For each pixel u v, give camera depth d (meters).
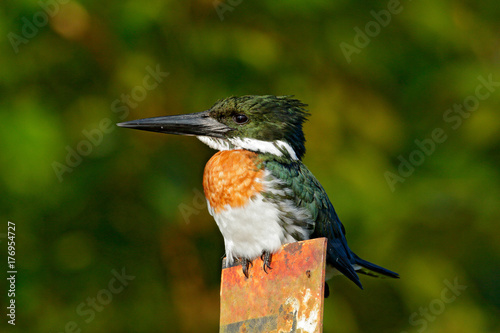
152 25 10.84
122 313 10.88
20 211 10.49
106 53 10.97
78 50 10.87
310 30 11.48
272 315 5.72
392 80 11.88
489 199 11.73
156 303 11.02
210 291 11.27
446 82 11.98
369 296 11.66
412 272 11.53
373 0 11.66
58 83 10.82
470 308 11.68
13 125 10.20
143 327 10.90
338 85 11.65
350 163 11.27
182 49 11.09
